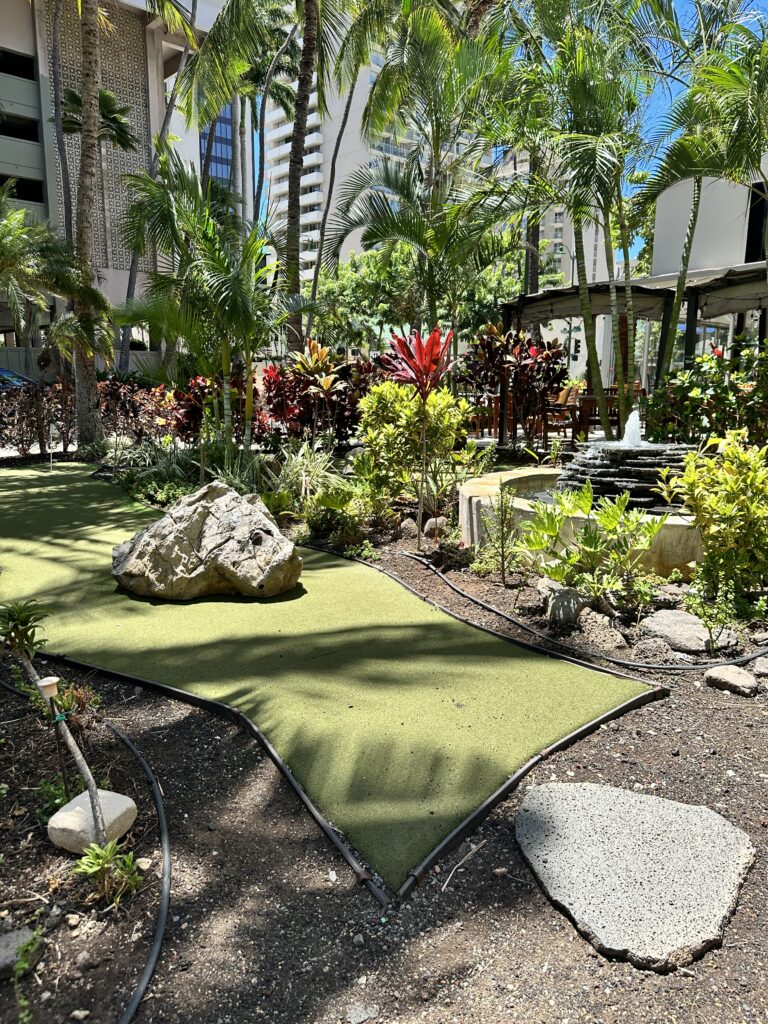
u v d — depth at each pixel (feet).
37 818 6.85
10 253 33.58
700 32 24.88
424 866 6.14
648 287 32.07
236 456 24.29
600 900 5.71
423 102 36.32
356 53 44.42
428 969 5.22
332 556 17.22
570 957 5.30
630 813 6.84
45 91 70.33
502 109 26.91
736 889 5.85
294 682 9.95
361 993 5.01
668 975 5.12
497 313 76.89
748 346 22.86
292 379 29.48
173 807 7.14
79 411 37.45
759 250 40.32
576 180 23.26
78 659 10.85
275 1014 4.84
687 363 25.25
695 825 6.66
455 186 34.88
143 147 76.13
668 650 11.02
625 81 24.13
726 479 12.34
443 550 16.69
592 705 9.18
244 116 76.84
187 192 23.39
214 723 8.95
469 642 11.44
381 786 7.40
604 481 15.53
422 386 17.13
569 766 7.84
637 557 12.44
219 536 14.19
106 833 6.33
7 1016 4.79
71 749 6.58
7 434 35.73
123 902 5.83
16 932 5.47
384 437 18.90
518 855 6.43
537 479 19.54
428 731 8.50
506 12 29.76
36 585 14.92
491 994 4.99
